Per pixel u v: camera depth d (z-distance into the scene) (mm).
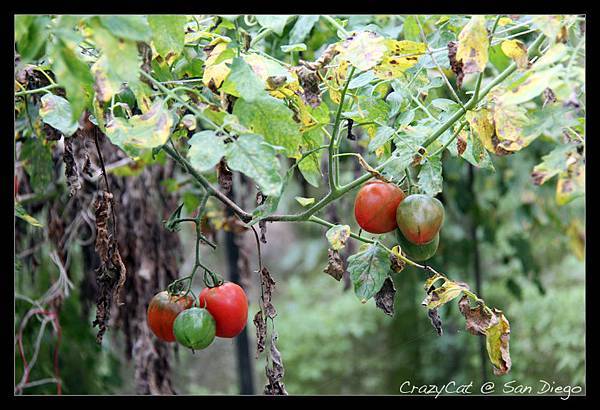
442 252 2254
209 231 1641
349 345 3520
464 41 1048
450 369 2764
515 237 2305
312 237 4113
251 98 1044
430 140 1126
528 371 2658
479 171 2193
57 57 916
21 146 1452
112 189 1600
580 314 2797
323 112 1179
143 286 1608
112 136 1000
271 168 949
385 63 1136
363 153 1732
